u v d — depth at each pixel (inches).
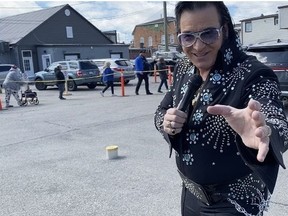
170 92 72.0
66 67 717.9
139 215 136.3
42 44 1261.1
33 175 188.2
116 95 569.9
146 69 559.8
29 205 150.3
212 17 56.7
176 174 177.9
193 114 60.1
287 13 877.8
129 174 181.3
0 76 842.8
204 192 61.8
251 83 55.5
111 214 138.2
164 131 61.8
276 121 47.6
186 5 57.5
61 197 156.9
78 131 297.1
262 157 40.8
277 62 303.6
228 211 60.1
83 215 138.6
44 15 1353.3
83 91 685.9
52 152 234.2
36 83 774.5
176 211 138.3
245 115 43.5
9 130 315.0
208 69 60.9
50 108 451.8
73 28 1412.4
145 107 413.7
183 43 59.2
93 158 214.4
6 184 176.2
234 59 58.7
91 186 167.9
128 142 249.9
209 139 58.7
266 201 62.2
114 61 757.9
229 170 58.3
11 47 1201.4
